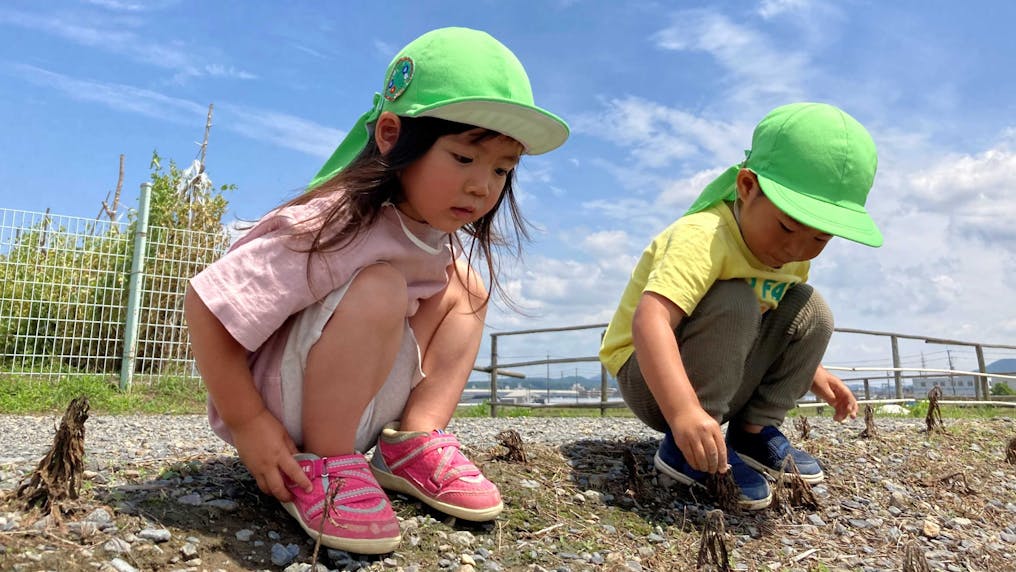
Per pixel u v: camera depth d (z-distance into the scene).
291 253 1.70
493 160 1.80
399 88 1.81
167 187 10.95
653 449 3.25
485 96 1.69
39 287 7.94
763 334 2.73
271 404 1.82
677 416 2.24
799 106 2.55
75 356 7.86
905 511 2.83
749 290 2.50
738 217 2.57
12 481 1.95
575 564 1.95
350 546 1.69
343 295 1.73
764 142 2.50
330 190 1.79
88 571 1.47
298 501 1.75
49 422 5.78
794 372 2.79
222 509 1.84
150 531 1.64
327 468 1.77
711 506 2.58
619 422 6.40
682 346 2.54
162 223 10.70
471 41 1.82
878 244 2.29
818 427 4.68
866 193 2.48
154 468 2.19
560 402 8.98
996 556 2.48
